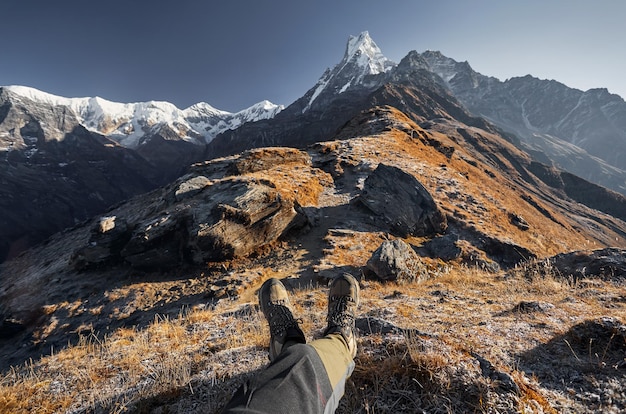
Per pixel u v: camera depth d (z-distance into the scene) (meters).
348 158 34.97
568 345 3.32
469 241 21.72
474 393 2.46
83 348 6.24
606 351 3.11
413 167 34.25
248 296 13.84
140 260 18.50
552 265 8.80
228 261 17.92
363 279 12.56
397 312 5.43
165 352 4.96
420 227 21.84
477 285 8.12
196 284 16.36
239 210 18.39
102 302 17.00
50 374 4.68
